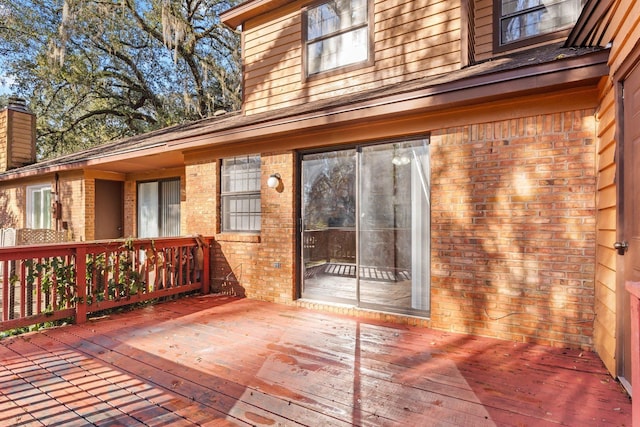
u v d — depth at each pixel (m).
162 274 5.83
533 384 2.89
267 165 5.72
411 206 4.62
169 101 18.28
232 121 6.72
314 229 5.42
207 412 2.53
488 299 3.97
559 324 3.62
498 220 3.91
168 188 8.95
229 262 6.21
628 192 2.65
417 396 2.73
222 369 3.22
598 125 3.41
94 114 18.08
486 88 3.59
